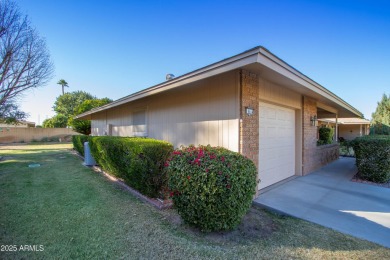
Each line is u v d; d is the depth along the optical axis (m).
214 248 2.47
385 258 2.31
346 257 2.32
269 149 5.30
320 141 9.30
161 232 2.86
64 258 2.28
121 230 2.92
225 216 2.65
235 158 2.90
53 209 3.67
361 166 5.99
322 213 3.58
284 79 4.49
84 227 3.00
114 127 10.55
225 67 3.61
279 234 2.83
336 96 6.58
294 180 5.90
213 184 2.57
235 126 4.20
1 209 3.67
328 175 6.59
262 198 4.33
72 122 18.30
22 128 21.44
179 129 5.84
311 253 2.39
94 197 4.37
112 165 5.66
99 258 2.28
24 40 9.78
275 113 5.56
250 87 4.25
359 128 19.58
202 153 2.91
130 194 4.61
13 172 6.89
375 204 4.03
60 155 11.44
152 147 4.11
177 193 2.89
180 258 2.28
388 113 16.00
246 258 2.28
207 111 4.90
